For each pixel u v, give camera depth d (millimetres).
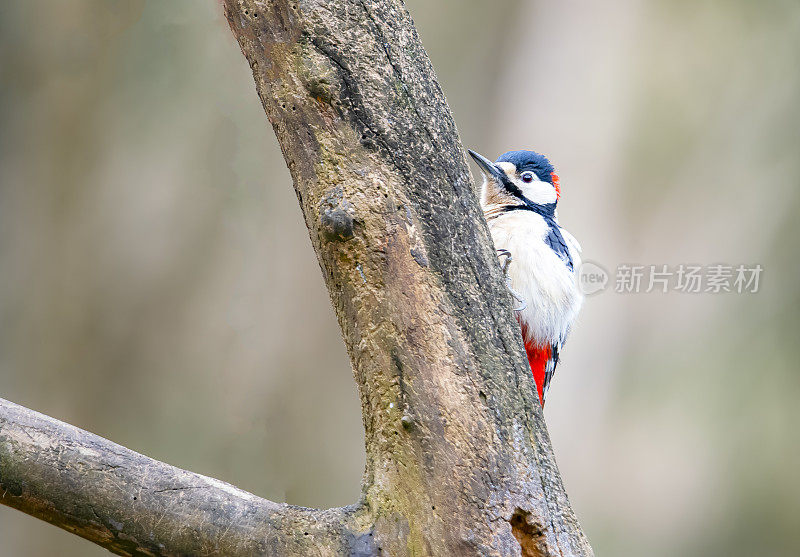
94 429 11992
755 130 13531
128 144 12125
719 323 13453
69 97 11945
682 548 13352
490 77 14609
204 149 12250
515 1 14469
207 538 3721
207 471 12258
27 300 11922
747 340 13484
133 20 11883
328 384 13117
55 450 3771
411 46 3859
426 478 3670
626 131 13492
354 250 3734
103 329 12086
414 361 3715
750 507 13594
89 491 3730
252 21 3805
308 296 12852
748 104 13570
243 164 12344
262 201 12492
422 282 3725
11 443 3762
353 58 3746
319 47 3740
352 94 3740
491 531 3621
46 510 3766
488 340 3781
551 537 3656
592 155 13508
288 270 12773
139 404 12133
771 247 13484
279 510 3781
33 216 11992
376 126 3746
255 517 3750
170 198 12297
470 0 14758
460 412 3680
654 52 13633
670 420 13305
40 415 3900
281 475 12883
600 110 13547
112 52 11953
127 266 12164
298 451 12945
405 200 3740
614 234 13375
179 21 11875
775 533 13547
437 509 3650
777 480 13484
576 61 13734
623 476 13195
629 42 13648
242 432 12539
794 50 13508
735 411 13492
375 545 3670
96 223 12117
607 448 13133
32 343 11844
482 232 3914
